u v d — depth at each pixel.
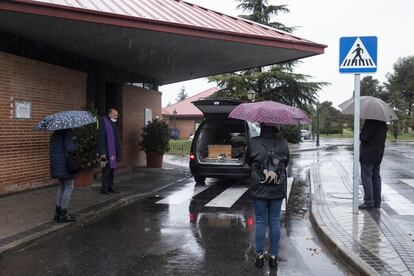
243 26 12.75
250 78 34.59
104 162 10.88
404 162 21.22
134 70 17.36
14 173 10.71
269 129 5.98
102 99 15.40
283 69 35.03
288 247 6.78
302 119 6.04
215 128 13.91
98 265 5.90
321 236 7.25
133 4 11.19
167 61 15.38
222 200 10.78
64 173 7.89
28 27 10.20
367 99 8.75
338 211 8.74
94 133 11.70
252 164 5.92
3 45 10.73
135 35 11.16
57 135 7.98
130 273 5.60
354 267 5.64
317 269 5.77
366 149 8.84
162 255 6.35
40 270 5.70
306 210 9.67
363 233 7.02
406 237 6.81
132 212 9.34
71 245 6.84
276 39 12.21
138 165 17.91
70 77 12.98
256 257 5.88
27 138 11.12
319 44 12.95
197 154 13.10
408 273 5.20
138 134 18.00
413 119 75.19
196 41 11.91
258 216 5.92
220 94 35.53
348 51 8.26
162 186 12.85
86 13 9.21
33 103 11.34
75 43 12.18
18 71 10.77
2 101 10.27
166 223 8.34
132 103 17.39
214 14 13.47
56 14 8.84
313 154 28.28
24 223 7.81
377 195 9.07
